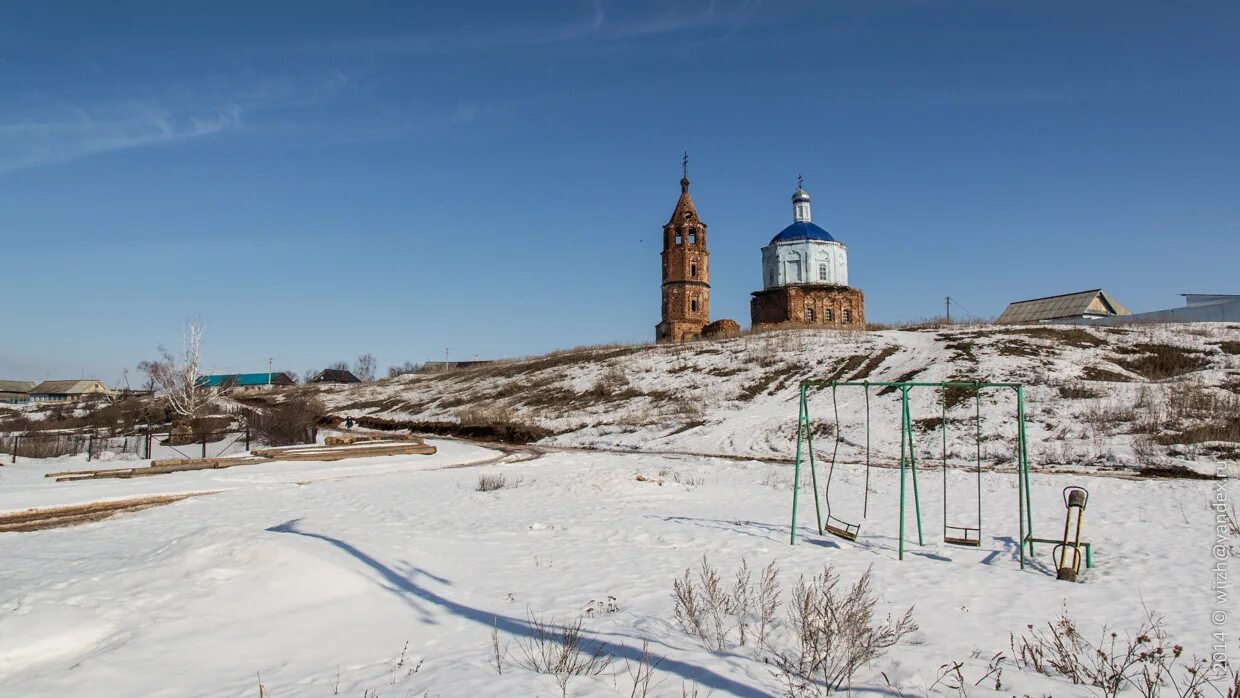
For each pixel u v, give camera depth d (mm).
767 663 6242
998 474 21281
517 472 24438
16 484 20781
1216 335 36875
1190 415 24188
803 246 63188
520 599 8359
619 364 52656
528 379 55938
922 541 12195
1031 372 33156
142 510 16641
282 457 28516
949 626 7348
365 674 6004
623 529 13195
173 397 46469
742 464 25906
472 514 15469
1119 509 15234
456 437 43031
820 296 62156
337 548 9148
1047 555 11062
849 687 5621
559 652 6387
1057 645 6355
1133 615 7723
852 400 34312
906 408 11711
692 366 47125
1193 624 7352
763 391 39375
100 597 7578
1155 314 47156
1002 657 6238
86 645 6684
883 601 8344
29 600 7488
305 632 7012
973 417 28250
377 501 17812
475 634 7031
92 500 17641
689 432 34250
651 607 8062
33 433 41312
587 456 30359
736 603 7852
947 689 5574
